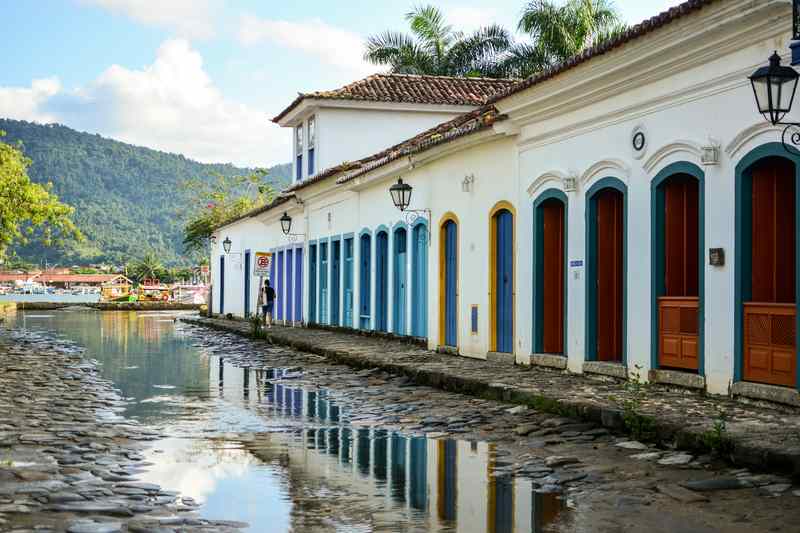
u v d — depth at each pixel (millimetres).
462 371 15500
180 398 14008
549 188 15789
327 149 32875
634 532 6145
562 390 12562
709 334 11695
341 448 9523
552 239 16266
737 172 11266
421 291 22391
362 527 6320
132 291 94188
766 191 11102
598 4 36156
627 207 13617
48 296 124812
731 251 11336
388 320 24703
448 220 20344
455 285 20031
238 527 6270
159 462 8680
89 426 10789
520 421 11195
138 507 6766
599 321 14656
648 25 11992
